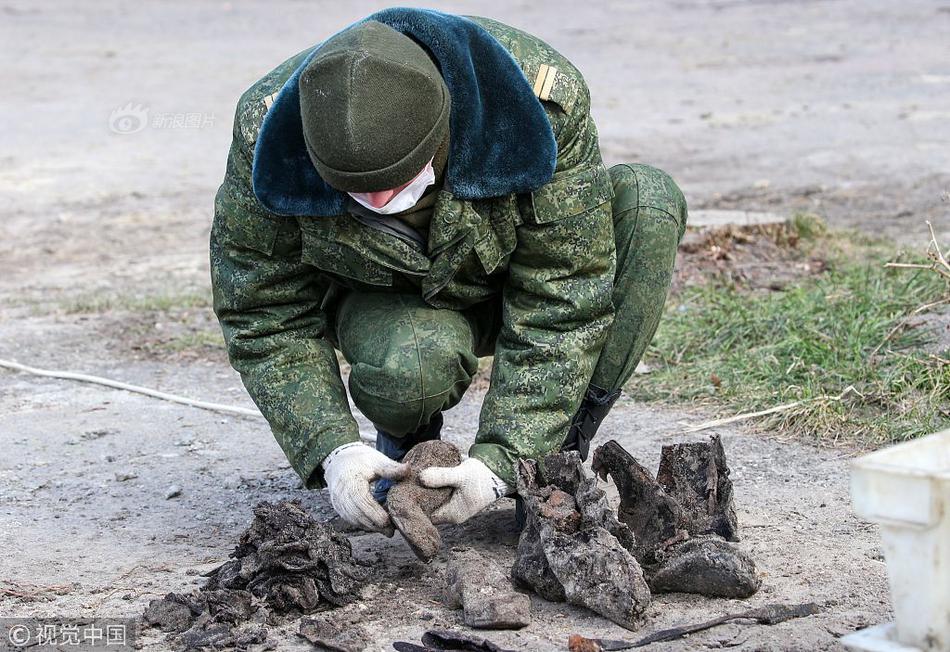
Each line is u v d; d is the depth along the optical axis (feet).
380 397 13.37
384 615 12.09
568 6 85.61
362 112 11.53
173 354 24.40
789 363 20.39
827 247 28.58
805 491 15.67
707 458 13.33
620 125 50.16
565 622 11.78
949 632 9.29
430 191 12.60
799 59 62.49
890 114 48.57
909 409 18.19
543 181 12.39
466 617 11.71
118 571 13.73
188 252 34.40
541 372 13.00
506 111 12.35
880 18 72.64
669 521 12.60
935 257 19.42
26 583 13.39
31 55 74.02
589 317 13.19
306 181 12.41
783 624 11.60
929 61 59.57
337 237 12.72
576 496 12.29
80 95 61.93
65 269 32.81
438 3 88.99
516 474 12.50
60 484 17.07
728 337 22.08
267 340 13.33
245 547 12.76
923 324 21.16
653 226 14.01
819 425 17.94
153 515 15.74
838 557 13.32
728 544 12.30
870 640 9.57
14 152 50.34
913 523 9.11
